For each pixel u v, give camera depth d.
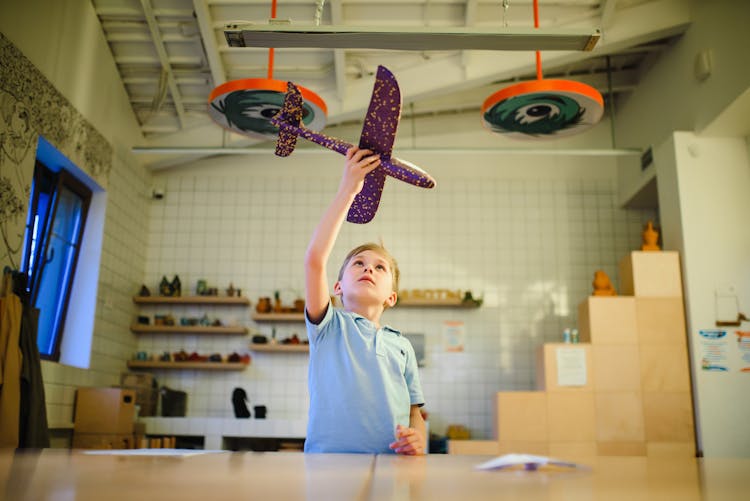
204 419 5.76
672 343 5.52
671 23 5.57
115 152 6.00
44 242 5.14
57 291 5.55
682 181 5.59
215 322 6.63
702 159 5.61
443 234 6.96
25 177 4.47
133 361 6.38
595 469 0.67
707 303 5.41
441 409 6.53
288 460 0.80
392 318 6.75
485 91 6.88
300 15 5.12
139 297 6.57
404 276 6.86
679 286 5.58
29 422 4.14
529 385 6.59
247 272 6.91
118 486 0.46
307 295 1.42
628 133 6.88
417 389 1.52
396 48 2.94
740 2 4.91
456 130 7.27
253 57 5.63
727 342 5.34
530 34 2.82
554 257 6.91
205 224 7.03
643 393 5.47
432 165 7.16
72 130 5.14
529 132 4.67
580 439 5.44
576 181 7.10
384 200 7.04
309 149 6.64
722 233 5.52
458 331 6.72
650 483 0.53
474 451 5.50
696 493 0.46
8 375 4.00
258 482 0.51
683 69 5.78
